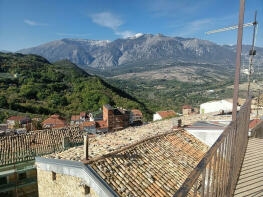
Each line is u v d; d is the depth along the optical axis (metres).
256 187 4.19
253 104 17.39
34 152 15.57
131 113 51.22
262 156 5.74
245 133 6.05
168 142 9.70
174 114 47.88
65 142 16.61
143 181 6.64
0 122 45.09
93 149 8.69
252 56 6.54
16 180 14.30
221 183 3.10
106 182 6.04
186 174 7.80
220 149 2.70
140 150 8.36
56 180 7.58
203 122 12.09
